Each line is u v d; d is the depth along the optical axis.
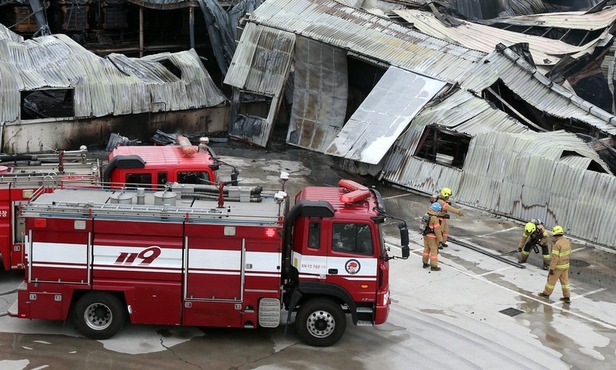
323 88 29.58
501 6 44.31
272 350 13.61
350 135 25.19
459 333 14.77
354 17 29.67
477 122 24.72
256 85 29.39
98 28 35.53
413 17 37.81
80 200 13.77
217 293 13.30
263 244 13.17
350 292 13.44
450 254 19.50
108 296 13.41
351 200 13.49
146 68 29.98
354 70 30.14
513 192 22.59
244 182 24.53
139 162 16.11
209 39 36.28
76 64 28.05
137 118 29.23
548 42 36.69
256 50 29.67
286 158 28.41
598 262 19.70
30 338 13.60
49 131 27.02
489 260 19.27
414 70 26.91
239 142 30.17
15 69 26.45
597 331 15.33
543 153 22.39
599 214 20.81
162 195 13.60
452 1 42.16
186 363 12.94
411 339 14.37
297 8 30.36
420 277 17.80
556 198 21.67
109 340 13.64
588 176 21.20
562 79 34.75
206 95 30.94
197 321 13.44
